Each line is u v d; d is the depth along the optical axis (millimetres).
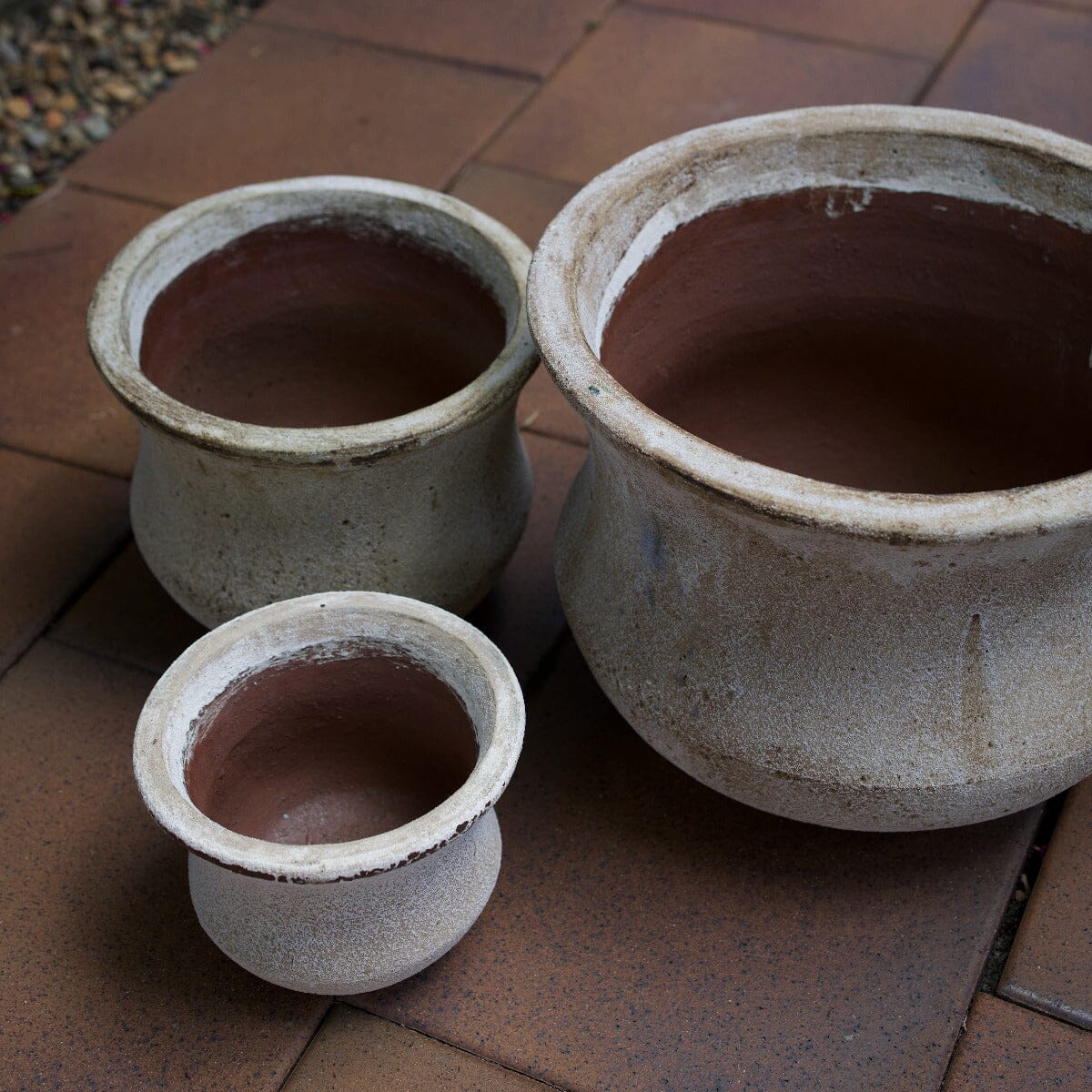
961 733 1652
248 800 1904
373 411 2445
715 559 1614
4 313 2814
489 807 1547
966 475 2268
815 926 1844
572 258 1760
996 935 1847
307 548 1913
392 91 3396
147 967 1815
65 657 2197
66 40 3682
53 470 2504
